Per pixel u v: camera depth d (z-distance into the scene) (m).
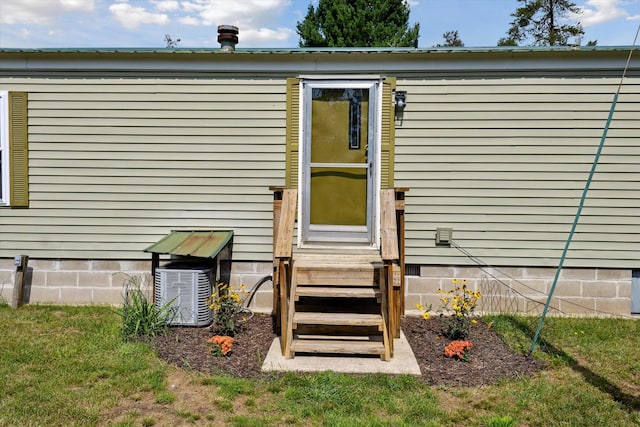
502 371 4.34
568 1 20.73
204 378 4.09
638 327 5.65
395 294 5.05
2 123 6.20
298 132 6.05
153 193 6.22
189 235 6.10
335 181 6.07
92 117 6.19
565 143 5.96
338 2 19.84
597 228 6.02
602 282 6.11
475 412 3.62
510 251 6.09
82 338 5.02
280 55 5.94
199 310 5.54
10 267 6.41
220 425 3.40
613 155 5.94
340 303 5.43
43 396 3.73
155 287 5.62
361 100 6.01
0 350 4.65
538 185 6.01
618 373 4.36
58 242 6.30
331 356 4.62
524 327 5.57
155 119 6.16
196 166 6.18
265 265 6.25
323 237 6.09
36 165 6.24
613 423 3.48
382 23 19.59
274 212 5.54
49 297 6.39
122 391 3.86
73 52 5.98
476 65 5.93
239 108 6.10
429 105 5.99
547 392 3.93
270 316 5.98
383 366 4.37
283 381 4.06
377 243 6.00
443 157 6.02
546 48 5.74
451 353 4.59
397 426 3.36
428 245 6.12
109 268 6.34
